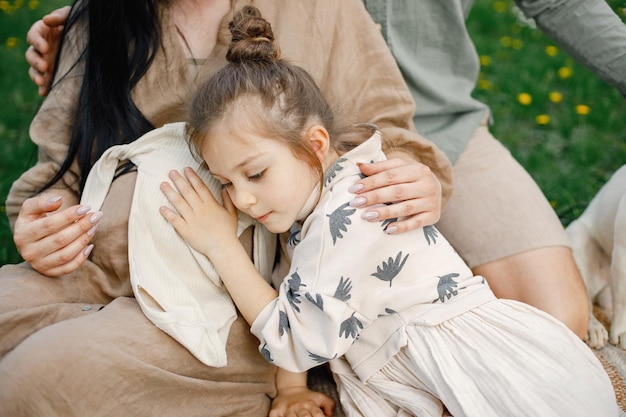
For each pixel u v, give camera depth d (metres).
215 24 1.95
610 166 3.14
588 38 2.13
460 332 1.60
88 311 1.61
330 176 1.64
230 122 1.54
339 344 1.57
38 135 1.95
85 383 1.42
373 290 1.61
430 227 1.71
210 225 1.64
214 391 1.62
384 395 1.70
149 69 1.88
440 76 2.32
